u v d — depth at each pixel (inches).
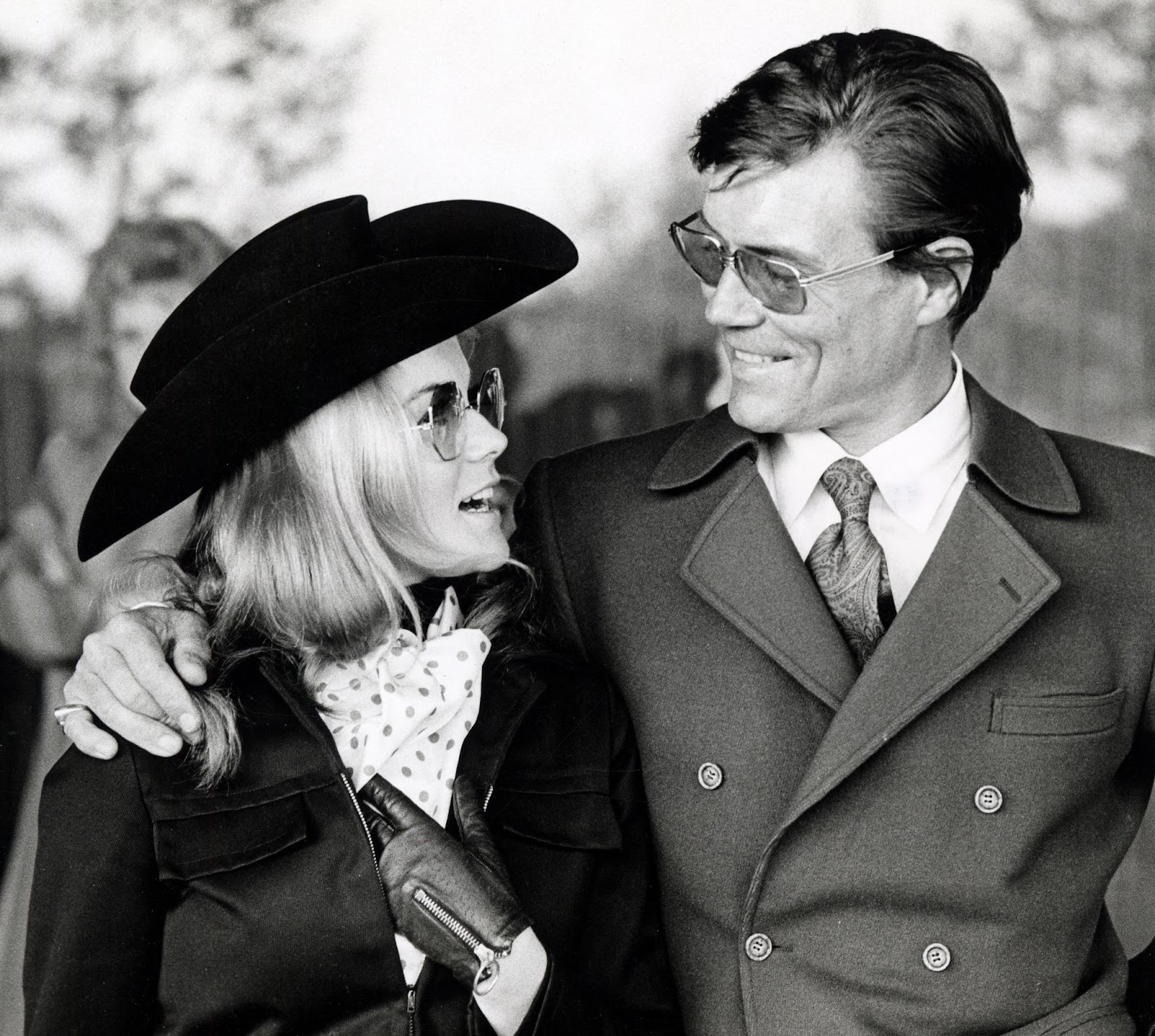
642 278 129.6
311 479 78.0
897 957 79.3
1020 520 83.4
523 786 80.4
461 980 73.6
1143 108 129.6
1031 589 80.4
